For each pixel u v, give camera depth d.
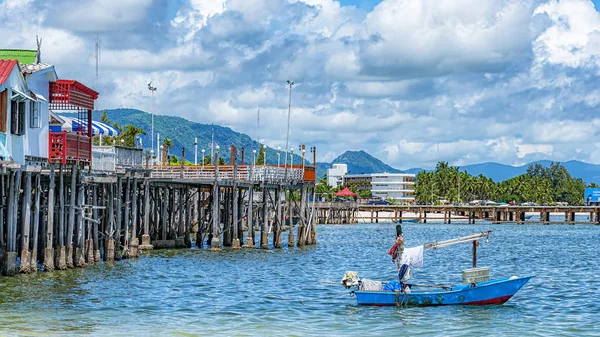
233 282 50.06
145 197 67.19
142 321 35.88
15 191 44.19
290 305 40.72
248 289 46.84
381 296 39.69
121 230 63.06
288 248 78.50
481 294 39.88
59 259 48.69
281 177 77.06
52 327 33.88
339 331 34.16
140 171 65.88
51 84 51.34
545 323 36.38
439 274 56.78
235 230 73.50
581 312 39.38
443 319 36.78
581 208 176.25
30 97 47.06
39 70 49.31
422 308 39.25
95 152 57.59
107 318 36.31
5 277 45.09
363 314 37.94
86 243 54.00
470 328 34.97
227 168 75.31
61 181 48.28
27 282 44.34
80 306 38.91
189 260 62.56
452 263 67.19
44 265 47.91
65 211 52.03
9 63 45.09
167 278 50.66
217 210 71.25
